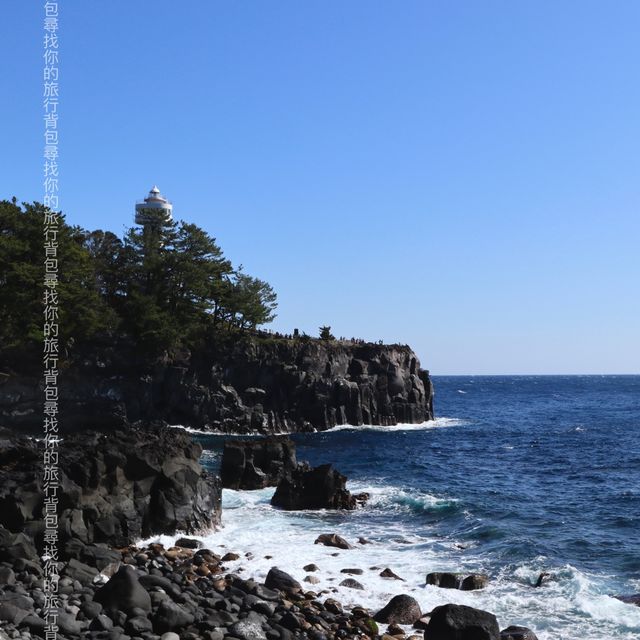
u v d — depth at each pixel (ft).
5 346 250.57
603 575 83.51
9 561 71.10
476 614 59.57
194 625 58.54
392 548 97.30
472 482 167.63
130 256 310.65
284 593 73.20
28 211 262.67
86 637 53.21
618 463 207.00
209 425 306.55
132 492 96.43
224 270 331.98
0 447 108.58
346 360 354.33
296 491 129.18
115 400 286.66
